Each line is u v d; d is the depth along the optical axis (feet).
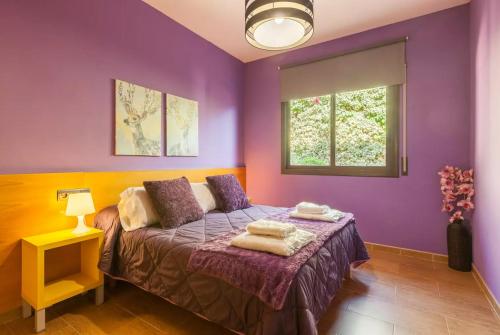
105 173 7.58
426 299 6.68
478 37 7.74
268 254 4.75
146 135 8.74
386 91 10.25
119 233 6.66
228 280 4.51
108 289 7.20
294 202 12.34
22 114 6.00
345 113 11.21
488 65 6.82
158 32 9.18
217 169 11.69
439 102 9.23
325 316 5.96
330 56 11.11
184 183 8.14
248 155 13.67
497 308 6.07
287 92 12.33
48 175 6.38
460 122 8.92
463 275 8.08
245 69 13.62
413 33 9.58
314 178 11.80
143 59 8.68
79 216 6.47
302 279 4.29
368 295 6.89
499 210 6.05
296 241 5.11
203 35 10.94
